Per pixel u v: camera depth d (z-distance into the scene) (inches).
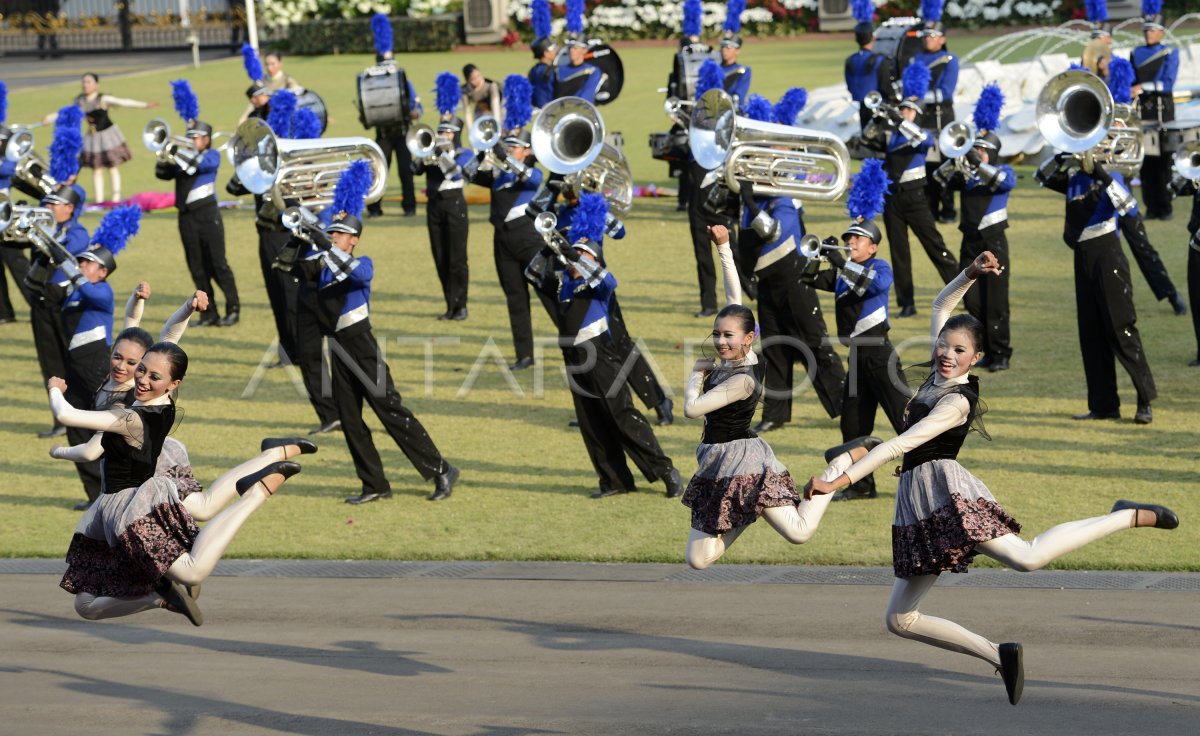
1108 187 868.0
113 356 567.8
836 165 913.5
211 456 930.1
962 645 491.2
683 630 610.2
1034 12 2950.3
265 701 533.6
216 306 1344.7
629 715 506.9
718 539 533.6
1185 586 642.2
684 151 1272.1
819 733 483.2
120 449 508.1
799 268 890.7
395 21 3255.4
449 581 694.5
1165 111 1425.9
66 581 516.7
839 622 614.9
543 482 861.8
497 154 1075.9
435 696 534.3
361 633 618.8
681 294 1299.2
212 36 3855.8
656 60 2965.1
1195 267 972.6
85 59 3607.3
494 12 3218.5
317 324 963.3
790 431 931.3
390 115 1660.9
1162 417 909.8
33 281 856.9
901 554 492.4
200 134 1254.3
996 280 1021.8
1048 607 621.0
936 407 489.4
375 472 835.4
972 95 1875.0
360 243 1581.0
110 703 536.7
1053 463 832.9
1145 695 513.7
